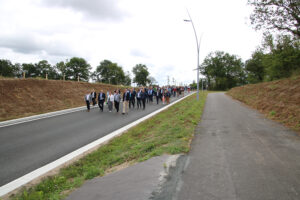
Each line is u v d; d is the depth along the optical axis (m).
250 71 44.50
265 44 21.30
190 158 3.78
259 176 2.93
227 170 3.18
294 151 3.95
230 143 4.66
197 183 2.79
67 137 6.71
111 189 2.86
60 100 18.08
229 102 16.02
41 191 3.03
